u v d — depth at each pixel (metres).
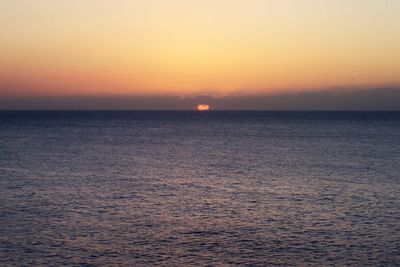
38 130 129.88
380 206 34.28
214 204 34.94
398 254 23.77
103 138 103.31
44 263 22.33
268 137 109.50
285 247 24.88
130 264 22.39
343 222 29.78
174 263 22.58
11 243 25.11
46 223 29.09
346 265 22.33
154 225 28.94
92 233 27.08
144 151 75.56
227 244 25.36
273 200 36.44
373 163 59.81
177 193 39.25
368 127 156.50
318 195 38.44
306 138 105.75
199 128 152.00
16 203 34.75
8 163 58.41
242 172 51.91
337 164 58.97
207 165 58.06
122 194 38.66
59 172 51.09
